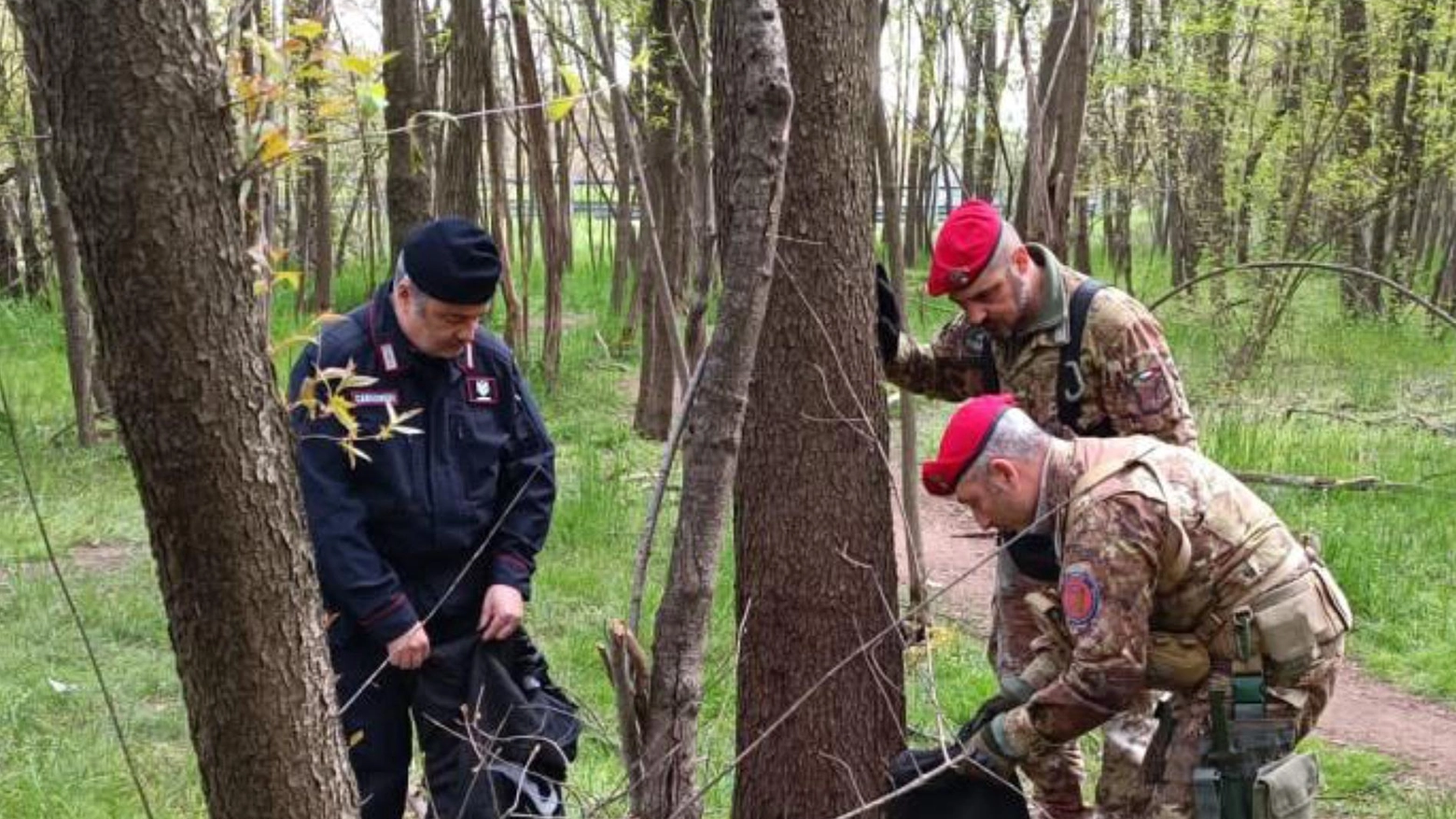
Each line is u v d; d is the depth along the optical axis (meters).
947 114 17.55
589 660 6.07
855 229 3.24
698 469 2.35
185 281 1.62
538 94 12.38
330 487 3.05
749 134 2.24
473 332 3.13
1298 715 2.89
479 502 3.22
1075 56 6.31
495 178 12.93
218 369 1.67
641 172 3.68
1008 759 2.94
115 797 4.63
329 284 15.95
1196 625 2.89
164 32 1.58
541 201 12.87
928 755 3.18
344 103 1.95
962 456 2.85
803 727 3.33
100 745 5.02
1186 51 16.09
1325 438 10.48
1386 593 7.25
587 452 10.05
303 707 1.81
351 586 3.04
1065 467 2.83
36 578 7.12
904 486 5.64
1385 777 5.34
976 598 7.50
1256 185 16.17
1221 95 16.05
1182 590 2.85
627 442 11.21
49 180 10.15
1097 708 2.79
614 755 4.91
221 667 1.76
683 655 2.42
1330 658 2.90
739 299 2.28
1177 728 2.97
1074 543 2.78
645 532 2.49
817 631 3.31
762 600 3.34
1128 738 3.41
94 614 6.59
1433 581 7.55
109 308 1.63
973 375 3.76
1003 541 3.47
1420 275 22.12
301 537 1.80
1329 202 16.50
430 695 3.19
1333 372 14.49
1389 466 9.70
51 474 9.68
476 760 3.13
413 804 3.61
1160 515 2.77
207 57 1.63
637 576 2.49
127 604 6.76
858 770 3.35
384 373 3.10
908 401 5.62
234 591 1.73
